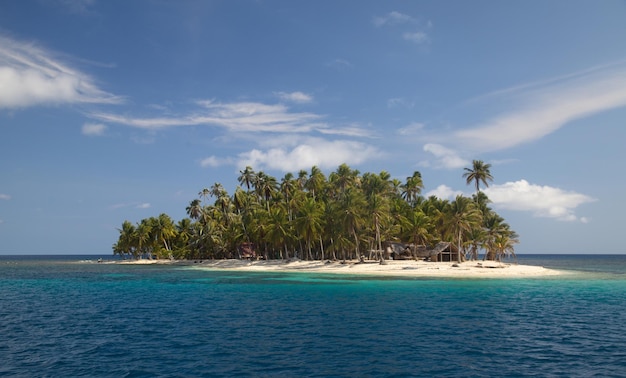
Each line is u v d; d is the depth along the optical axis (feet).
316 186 357.82
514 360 64.80
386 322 96.07
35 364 63.16
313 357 66.54
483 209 331.57
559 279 215.72
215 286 184.03
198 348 72.54
